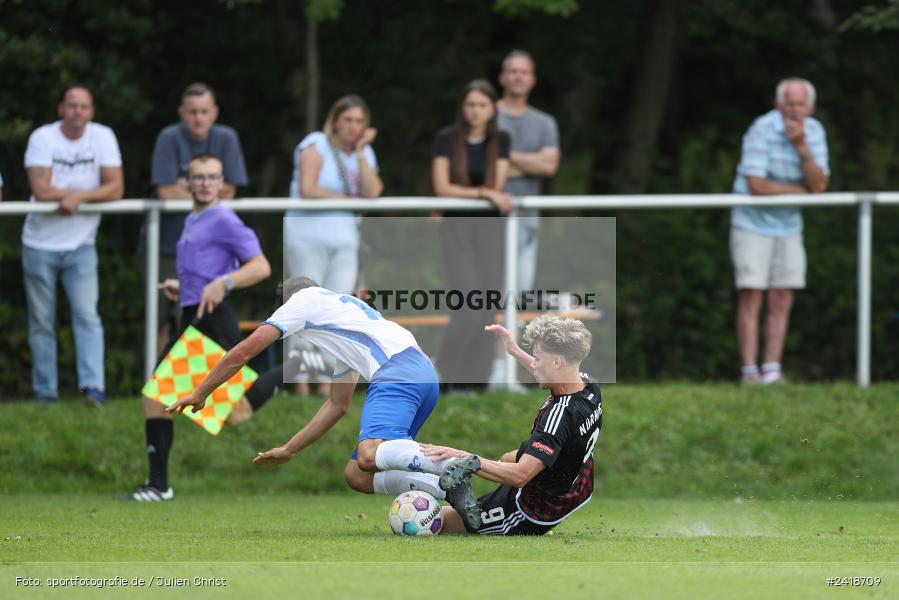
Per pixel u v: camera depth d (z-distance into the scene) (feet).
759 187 128.88
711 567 58.03
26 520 85.87
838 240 146.72
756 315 130.72
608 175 196.85
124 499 103.50
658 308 142.92
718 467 116.16
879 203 130.00
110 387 130.00
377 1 186.80
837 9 202.08
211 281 99.71
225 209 100.12
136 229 130.11
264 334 75.36
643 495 112.78
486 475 70.08
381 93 188.14
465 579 53.78
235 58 178.19
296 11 180.96
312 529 79.05
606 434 119.34
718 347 144.05
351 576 54.80
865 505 104.78
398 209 121.39
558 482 71.31
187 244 100.01
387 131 188.55
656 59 199.93
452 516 74.02
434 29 188.75
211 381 75.41
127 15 162.50
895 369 146.61
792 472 115.85
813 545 68.54
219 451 116.16
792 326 145.89
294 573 55.57
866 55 201.87
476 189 122.21
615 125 205.05
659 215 144.46
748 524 86.22
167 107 171.94
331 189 121.19
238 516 90.02
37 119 158.30
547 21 192.13
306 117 176.04
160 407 103.14
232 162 123.85
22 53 154.30
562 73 196.75
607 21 195.52
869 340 132.36
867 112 205.67
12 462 113.29
